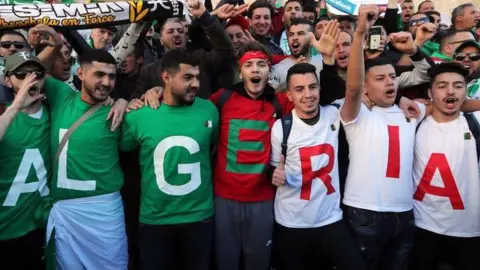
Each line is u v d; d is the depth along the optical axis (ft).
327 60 11.05
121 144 10.36
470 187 10.54
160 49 16.20
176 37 13.50
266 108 10.78
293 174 10.31
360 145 10.53
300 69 10.30
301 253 10.53
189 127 10.05
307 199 10.23
